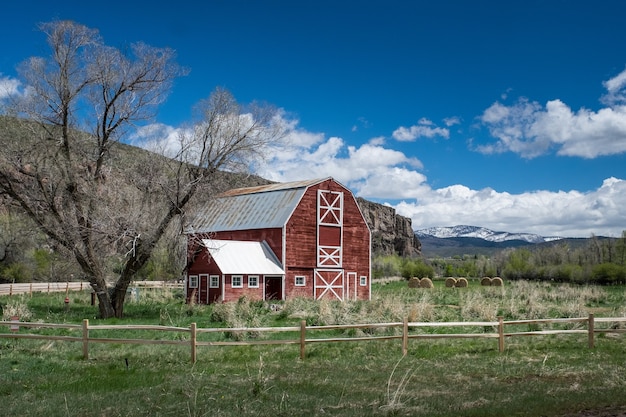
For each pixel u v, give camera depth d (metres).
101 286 31.44
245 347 20.09
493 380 14.84
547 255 119.31
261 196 52.22
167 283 59.84
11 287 47.38
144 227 31.14
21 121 29.58
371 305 31.70
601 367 16.36
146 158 31.58
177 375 15.65
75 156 30.44
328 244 50.03
